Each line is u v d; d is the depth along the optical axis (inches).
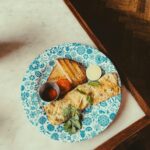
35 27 33.0
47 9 33.9
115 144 26.4
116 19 55.4
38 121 27.4
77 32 32.2
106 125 26.6
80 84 29.2
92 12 56.6
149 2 56.6
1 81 30.3
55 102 28.2
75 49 30.6
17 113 28.5
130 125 27.0
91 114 27.5
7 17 33.9
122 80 29.2
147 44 52.6
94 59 30.0
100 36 53.5
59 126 27.0
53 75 29.6
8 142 27.2
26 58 31.4
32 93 28.8
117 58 51.3
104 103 27.8
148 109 27.7
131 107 27.8
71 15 33.3
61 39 32.0
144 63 50.7
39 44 32.0
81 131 26.6
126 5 56.7
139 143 40.6
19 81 30.3
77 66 29.6
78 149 26.3
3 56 31.7
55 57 30.5
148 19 55.0
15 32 33.0
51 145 26.8
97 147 26.3
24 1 34.7
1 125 28.0
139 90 48.1
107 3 57.4
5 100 29.3
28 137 27.3
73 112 27.3
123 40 53.0
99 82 28.6
